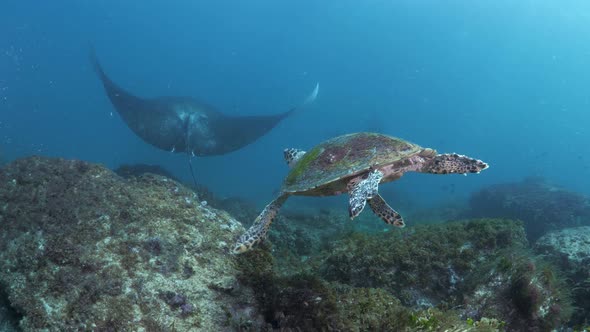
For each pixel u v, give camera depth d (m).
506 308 4.82
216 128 15.09
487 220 6.76
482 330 3.92
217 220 5.48
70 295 3.89
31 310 3.82
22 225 4.59
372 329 4.08
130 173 13.67
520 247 5.89
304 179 4.37
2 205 4.87
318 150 4.73
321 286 4.38
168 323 3.89
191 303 4.14
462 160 4.48
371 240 6.64
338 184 4.29
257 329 4.12
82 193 5.02
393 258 6.00
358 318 4.13
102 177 5.41
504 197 18.58
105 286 3.96
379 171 4.12
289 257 7.18
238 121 16.05
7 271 4.22
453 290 5.75
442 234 6.43
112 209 4.85
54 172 5.34
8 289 4.07
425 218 19.75
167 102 15.38
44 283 4.00
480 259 5.97
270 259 5.02
